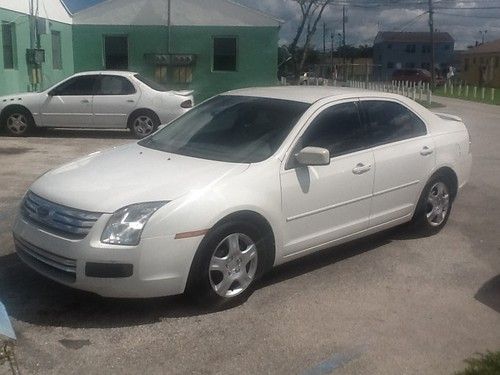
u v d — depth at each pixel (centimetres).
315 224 554
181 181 487
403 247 658
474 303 521
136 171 510
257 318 480
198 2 2398
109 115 1465
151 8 2405
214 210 471
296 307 502
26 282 533
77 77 1460
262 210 502
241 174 504
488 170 1105
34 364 404
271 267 529
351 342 448
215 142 567
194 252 465
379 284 555
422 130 676
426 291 543
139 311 482
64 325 458
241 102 613
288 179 525
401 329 470
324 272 580
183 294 492
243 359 419
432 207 693
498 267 608
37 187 509
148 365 408
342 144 583
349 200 579
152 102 1459
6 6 1784
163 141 600
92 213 454
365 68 6234
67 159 1143
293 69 4378
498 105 3016
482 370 410
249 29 2412
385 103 645
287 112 575
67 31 2342
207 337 447
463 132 732
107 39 2430
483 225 752
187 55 2412
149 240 449
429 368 416
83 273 448
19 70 1886
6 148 1259
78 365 405
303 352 431
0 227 687
